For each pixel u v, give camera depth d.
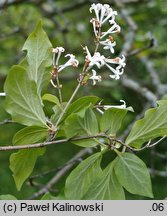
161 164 1.50
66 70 1.47
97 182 0.54
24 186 1.35
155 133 0.54
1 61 1.46
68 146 1.67
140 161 0.53
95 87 1.40
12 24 1.56
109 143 0.52
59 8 1.51
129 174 0.53
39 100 0.52
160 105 0.53
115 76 0.53
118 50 1.33
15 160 0.54
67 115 0.52
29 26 1.53
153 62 1.50
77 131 0.51
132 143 0.54
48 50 0.54
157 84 1.27
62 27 1.42
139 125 0.53
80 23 1.60
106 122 0.52
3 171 1.46
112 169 0.54
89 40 1.49
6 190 1.38
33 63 0.53
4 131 1.59
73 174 0.53
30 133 0.52
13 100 0.51
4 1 1.22
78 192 0.53
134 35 1.24
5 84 0.51
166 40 1.50
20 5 1.47
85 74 0.52
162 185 1.45
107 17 0.53
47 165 1.60
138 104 1.54
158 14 1.48
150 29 1.44
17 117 0.52
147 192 0.53
